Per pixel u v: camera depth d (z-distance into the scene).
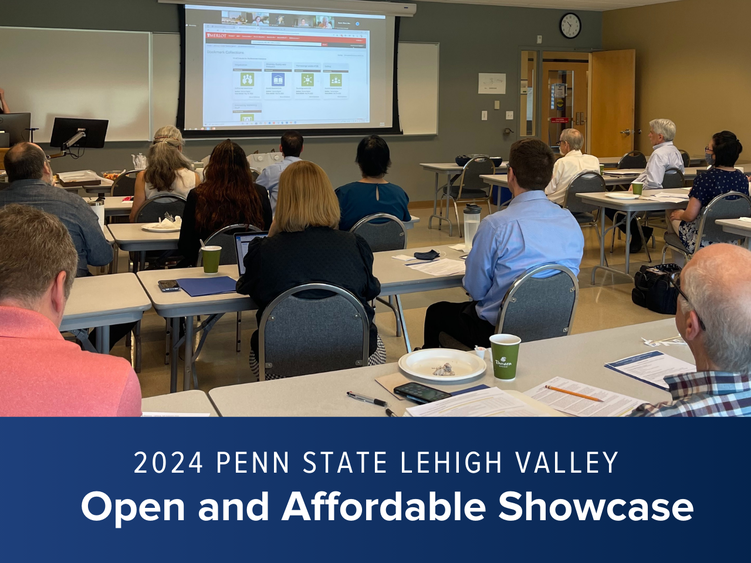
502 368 1.72
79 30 7.83
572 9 10.31
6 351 1.04
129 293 2.50
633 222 6.29
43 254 1.12
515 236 2.46
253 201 3.47
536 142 2.51
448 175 7.54
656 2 9.73
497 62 9.97
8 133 5.66
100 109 8.07
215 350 3.85
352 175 9.41
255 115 8.73
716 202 4.48
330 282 2.28
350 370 1.82
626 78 10.10
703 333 1.15
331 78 9.00
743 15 8.81
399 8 9.04
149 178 4.32
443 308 2.84
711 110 9.34
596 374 1.77
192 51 8.30
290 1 8.49
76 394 1.04
